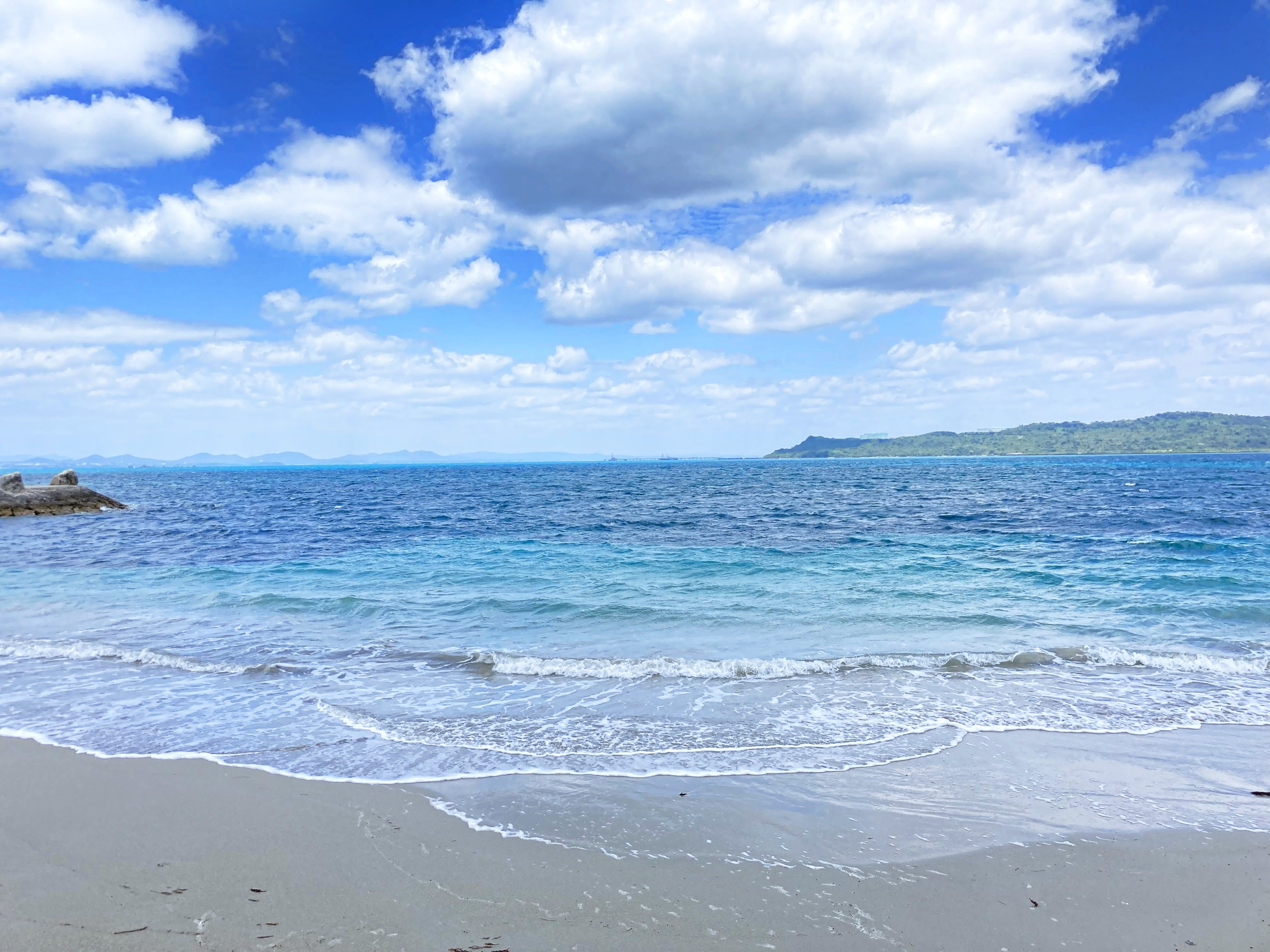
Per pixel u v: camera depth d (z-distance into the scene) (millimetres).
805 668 9734
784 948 3984
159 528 31891
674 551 21984
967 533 26656
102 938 3914
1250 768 6555
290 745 7031
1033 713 8023
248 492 70625
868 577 16906
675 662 9852
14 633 12008
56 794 5891
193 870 4699
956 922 4266
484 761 6660
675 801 5844
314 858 4871
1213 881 4719
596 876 4711
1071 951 3998
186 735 7316
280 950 3840
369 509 44500
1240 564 18000
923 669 9812
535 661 10039
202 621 12844
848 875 4773
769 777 6344
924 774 6414
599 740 7223
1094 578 16344
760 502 46656
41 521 36594
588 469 178750
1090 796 5977
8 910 4199
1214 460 160375
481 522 33875
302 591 15672
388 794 5949
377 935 4012
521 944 3953
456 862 4855
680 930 4129
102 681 9359
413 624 12562
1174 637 11320
